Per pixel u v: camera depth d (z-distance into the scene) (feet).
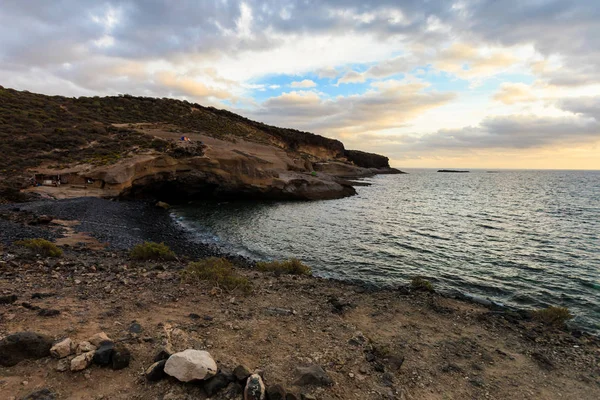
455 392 15.78
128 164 109.29
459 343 21.99
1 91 160.15
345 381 15.02
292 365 15.81
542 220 102.68
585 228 88.53
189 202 134.92
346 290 33.91
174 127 187.73
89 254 40.81
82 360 13.00
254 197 153.48
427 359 19.06
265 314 23.02
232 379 13.38
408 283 44.11
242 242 68.03
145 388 12.45
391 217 107.55
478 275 47.96
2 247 36.35
